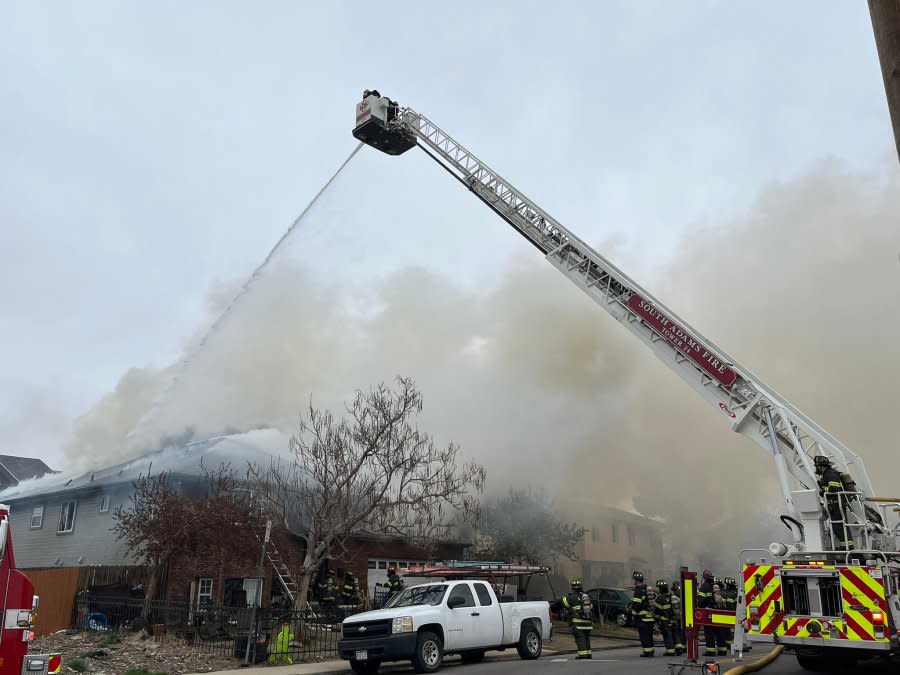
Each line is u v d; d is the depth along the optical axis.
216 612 15.30
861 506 10.31
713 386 13.38
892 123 3.57
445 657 15.25
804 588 9.31
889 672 10.59
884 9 3.64
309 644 15.49
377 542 26.11
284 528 19.31
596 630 23.77
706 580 15.53
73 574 19.27
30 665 7.09
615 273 15.38
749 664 11.52
